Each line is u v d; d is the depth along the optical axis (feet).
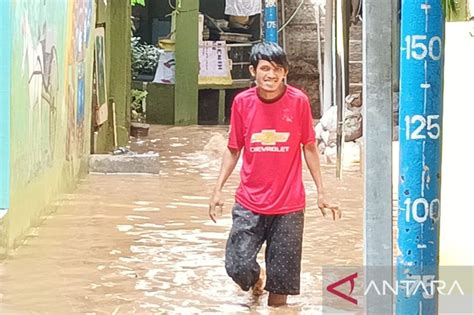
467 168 21.94
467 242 21.81
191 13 85.97
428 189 15.03
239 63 96.58
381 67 14.83
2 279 27.76
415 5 14.82
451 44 21.95
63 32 41.16
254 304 26.35
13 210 30.71
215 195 26.68
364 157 15.07
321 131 59.26
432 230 15.14
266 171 25.64
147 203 41.93
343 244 33.94
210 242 34.19
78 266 29.78
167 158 59.93
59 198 40.75
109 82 62.69
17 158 31.01
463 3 23.79
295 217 25.84
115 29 63.77
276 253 25.86
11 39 29.53
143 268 29.96
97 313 24.99
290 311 25.66
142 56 90.74
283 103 25.58
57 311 24.94
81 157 48.57
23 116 31.89
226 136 72.84
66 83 42.37
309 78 90.22
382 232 15.20
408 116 14.94
